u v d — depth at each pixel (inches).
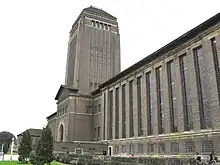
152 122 1673.2
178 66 1480.1
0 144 3157.0
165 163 927.7
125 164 1099.9
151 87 1736.0
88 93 2753.4
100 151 2208.4
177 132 1416.1
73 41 3282.5
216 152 1121.4
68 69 3284.9
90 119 2600.9
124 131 2028.8
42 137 1165.7
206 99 1259.2
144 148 1684.3
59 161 1795.0
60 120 2780.5
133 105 1921.8
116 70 3152.1
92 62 3006.9
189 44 1412.4
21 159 1600.6
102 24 3267.7
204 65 1298.0
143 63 1844.2
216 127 1149.1
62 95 2866.6
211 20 1253.1
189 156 1255.5
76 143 2187.5
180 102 1421.0
